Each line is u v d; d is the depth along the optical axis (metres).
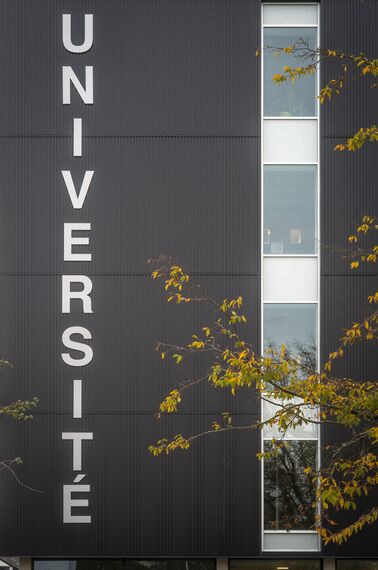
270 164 17.16
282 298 16.98
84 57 17.16
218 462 16.70
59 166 17.03
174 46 17.14
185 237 16.95
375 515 10.33
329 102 17.12
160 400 16.77
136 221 16.98
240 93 17.11
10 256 16.92
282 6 17.33
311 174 17.19
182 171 17.03
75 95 17.11
